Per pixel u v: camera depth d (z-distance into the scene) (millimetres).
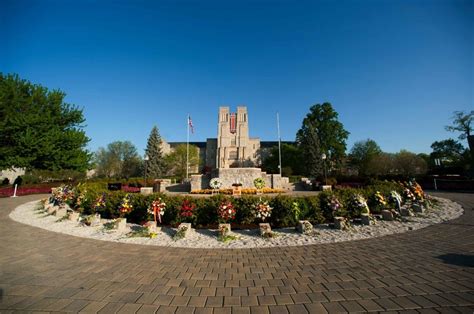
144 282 3969
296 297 3398
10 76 25750
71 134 26656
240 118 63594
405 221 8500
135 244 6406
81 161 27297
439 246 5629
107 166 59875
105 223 8930
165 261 5047
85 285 3846
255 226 8359
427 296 3324
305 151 39406
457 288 3535
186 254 5531
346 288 3646
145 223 8273
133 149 64188
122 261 5039
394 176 27641
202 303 3258
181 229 7215
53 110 27500
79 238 7023
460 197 15008
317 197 8828
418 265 4488
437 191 20125
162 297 3439
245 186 23359
